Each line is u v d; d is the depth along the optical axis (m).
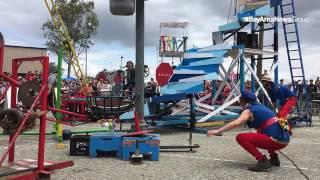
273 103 12.02
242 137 6.30
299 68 14.35
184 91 10.50
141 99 7.83
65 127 11.69
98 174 5.87
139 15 7.82
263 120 6.24
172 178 5.70
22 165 5.02
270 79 9.86
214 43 14.19
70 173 5.91
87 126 12.21
